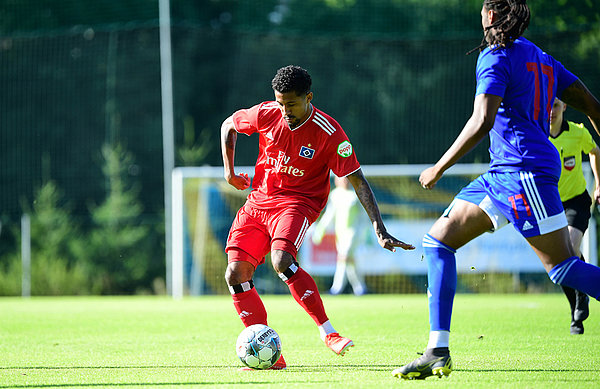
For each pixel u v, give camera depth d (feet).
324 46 292.40
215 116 296.92
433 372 43.73
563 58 257.14
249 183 59.11
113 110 291.17
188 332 83.56
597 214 199.52
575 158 77.30
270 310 117.08
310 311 52.75
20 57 289.74
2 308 130.93
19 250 238.48
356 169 53.42
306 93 52.31
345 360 56.34
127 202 259.60
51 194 255.91
